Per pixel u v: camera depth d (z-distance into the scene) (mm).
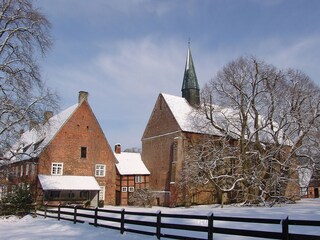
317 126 41250
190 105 54531
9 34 26797
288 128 41844
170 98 53438
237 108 42094
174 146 47250
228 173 43250
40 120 29078
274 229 15812
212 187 48156
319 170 43281
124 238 14492
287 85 41875
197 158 42312
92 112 48719
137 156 56375
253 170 39562
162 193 48906
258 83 41625
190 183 44312
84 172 46469
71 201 43438
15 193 31297
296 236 9438
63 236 15688
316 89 42094
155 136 53375
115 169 49500
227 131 41406
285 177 40719
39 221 24016
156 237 14125
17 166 47219
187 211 30062
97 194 45281
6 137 27562
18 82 26875
